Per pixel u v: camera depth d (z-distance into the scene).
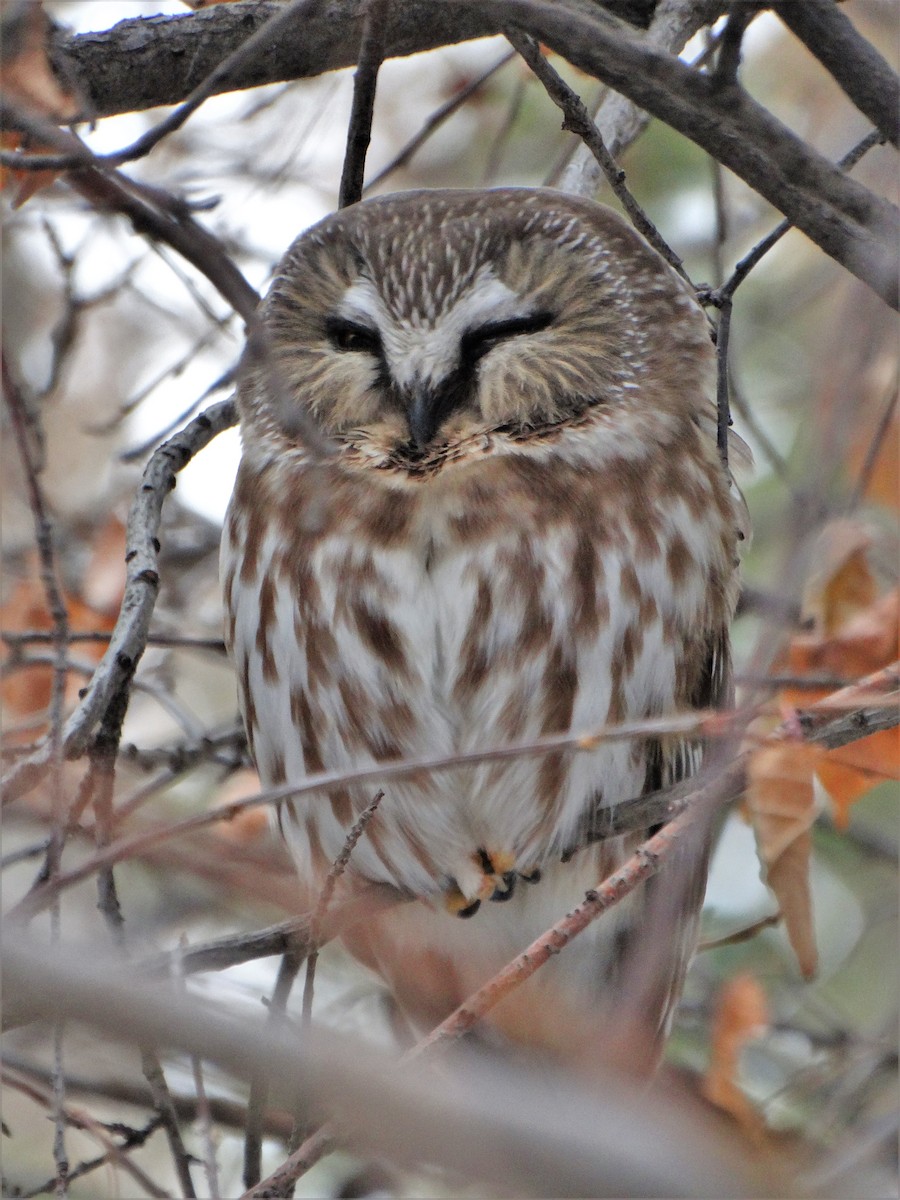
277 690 10.06
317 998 12.34
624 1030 9.05
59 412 15.12
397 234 10.22
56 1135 7.54
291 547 9.95
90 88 9.83
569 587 9.70
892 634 9.98
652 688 9.88
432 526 9.77
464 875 10.08
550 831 9.90
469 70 15.14
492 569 9.70
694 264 14.88
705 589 10.09
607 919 10.16
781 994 12.71
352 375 10.09
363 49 9.44
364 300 10.15
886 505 11.20
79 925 12.22
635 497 9.89
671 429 10.13
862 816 14.19
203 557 13.90
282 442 10.23
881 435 10.16
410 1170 6.70
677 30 9.69
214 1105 10.15
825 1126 10.55
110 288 11.70
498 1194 4.47
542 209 10.39
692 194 14.90
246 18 9.89
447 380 10.02
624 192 9.03
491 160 12.26
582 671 9.71
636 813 9.69
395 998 10.50
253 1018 4.42
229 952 8.09
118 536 11.83
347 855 7.35
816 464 6.29
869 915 13.67
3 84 8.33
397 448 10.01
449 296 10.10
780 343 14.69
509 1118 4.19
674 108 6.92
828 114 12.77
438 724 9.78
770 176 6.95
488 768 9.74
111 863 6.64
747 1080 11.91
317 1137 6.61
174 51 9.88
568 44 6.76
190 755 10.92
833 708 7.43
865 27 10.98
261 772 10.34
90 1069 10.16
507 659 9.69
